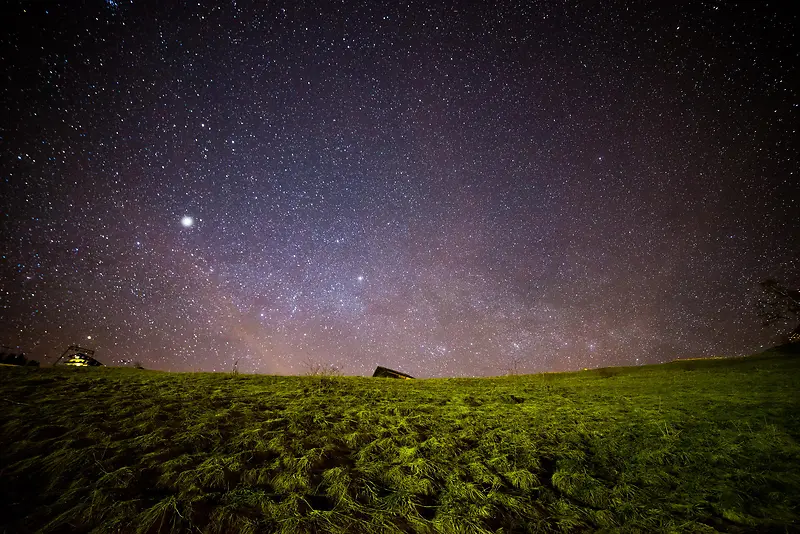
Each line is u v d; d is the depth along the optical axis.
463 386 13.18
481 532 3.94
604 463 5.82
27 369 9.85
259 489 4.19
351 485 4.51
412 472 5.04
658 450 6.26
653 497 4.90
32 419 5.38
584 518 4.42
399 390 10.96
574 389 12.65
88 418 5.59
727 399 9.93
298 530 3.56
